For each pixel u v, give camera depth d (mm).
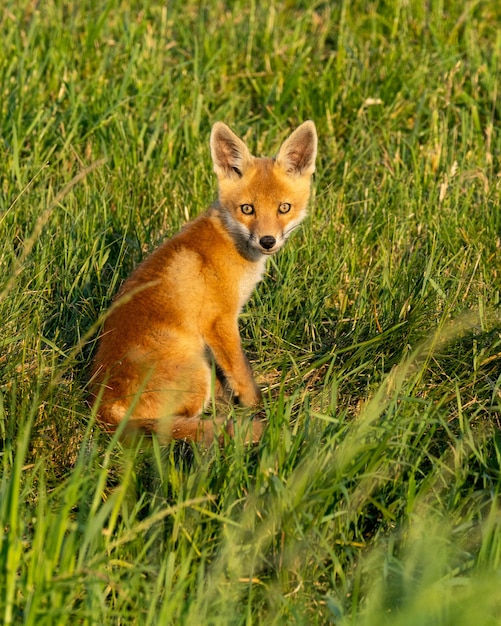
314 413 9094
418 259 13242
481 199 15023
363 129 16844
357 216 14602
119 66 18500
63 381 10406
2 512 7461
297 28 19562
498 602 7852
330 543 8492
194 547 8016
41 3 20078
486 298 12227
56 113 16688
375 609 7562
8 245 12062
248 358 12273
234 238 11398
